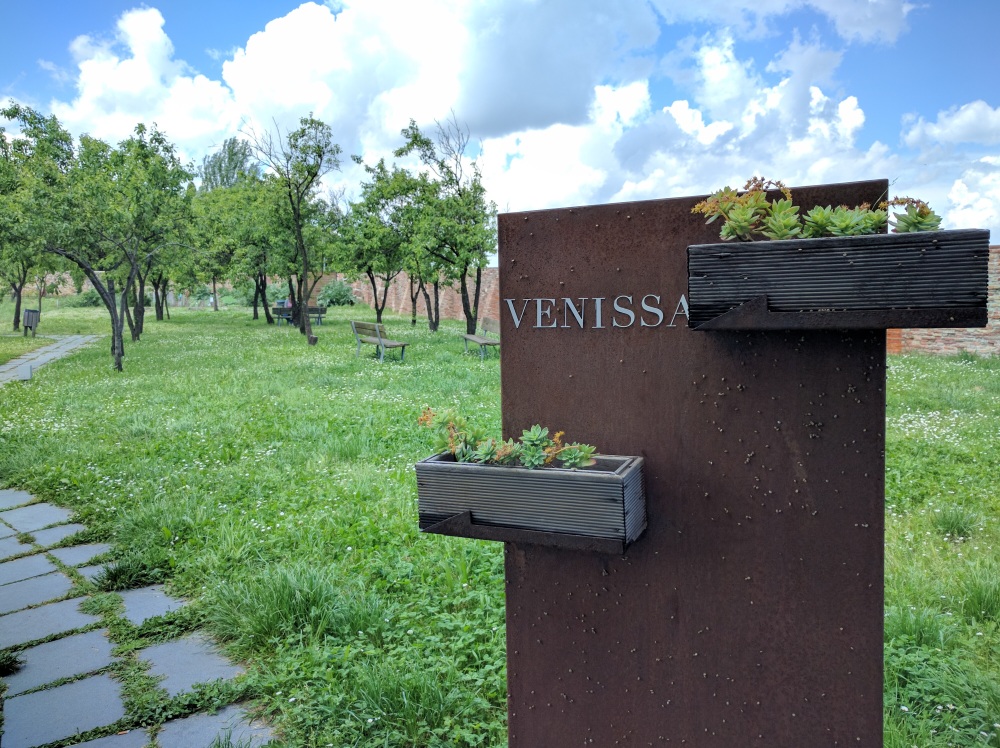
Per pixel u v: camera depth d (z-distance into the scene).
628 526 1.82
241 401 10.81
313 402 10.52
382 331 15.74
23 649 3.85
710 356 1.94
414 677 3.21
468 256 19.47
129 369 15.78
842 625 1.87
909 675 3.18
